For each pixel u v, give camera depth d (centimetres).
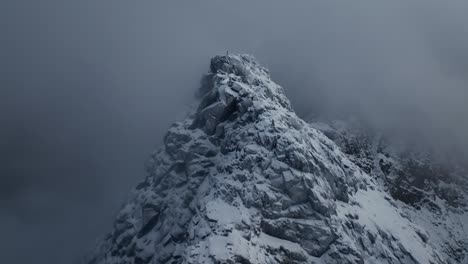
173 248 7400
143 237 8556
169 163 9312
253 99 8188
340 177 7194
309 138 7581
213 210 5812
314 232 5812
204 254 5100
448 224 11212
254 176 6172
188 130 9250
